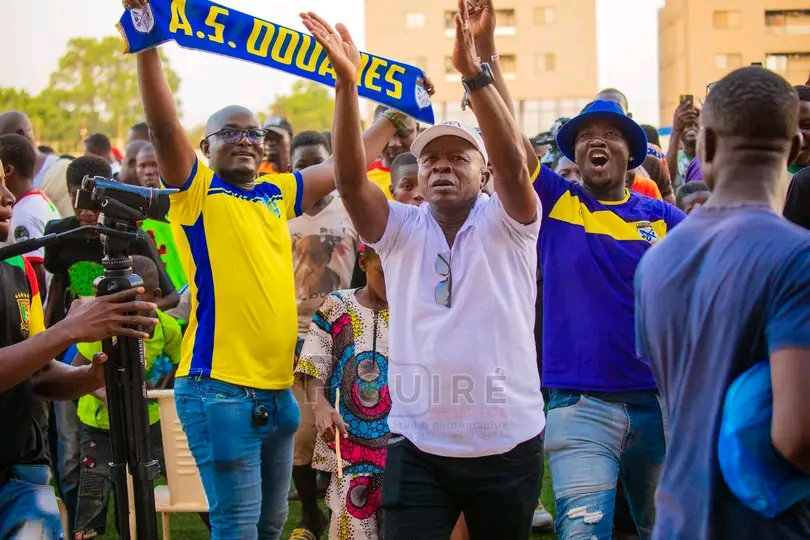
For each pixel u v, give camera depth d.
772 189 2.63
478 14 4.22
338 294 5.06
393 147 6.96
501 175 3.62
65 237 3.46
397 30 41.47
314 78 4.38
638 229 4.51
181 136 4.41
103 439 5.62
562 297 4.45
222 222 4.52
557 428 4.37
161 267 6.06
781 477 2.46
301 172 5.03
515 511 3.76
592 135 4.62
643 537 4.60
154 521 3.61
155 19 4.09
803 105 4.57
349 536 4.83
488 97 3.54
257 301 4.52
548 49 43.09
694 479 2.61
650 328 2.76
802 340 2.37
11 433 3.67
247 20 4.25
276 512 4.84
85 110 73.94
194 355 4.49
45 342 3.37
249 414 4.48
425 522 3.71
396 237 3.83
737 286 2.51
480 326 3.69
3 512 3.67
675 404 2.68
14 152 6.68
